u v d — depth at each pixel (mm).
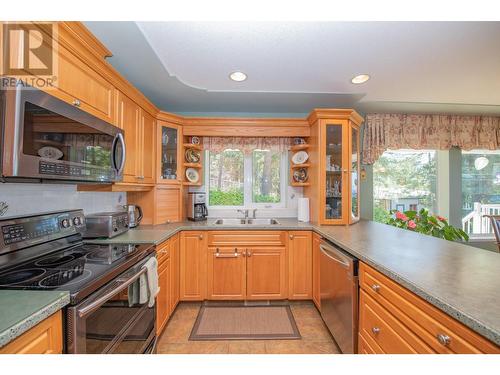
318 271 2195
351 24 1378
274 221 2754
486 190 3379
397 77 2057
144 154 2180
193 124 2697
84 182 1409
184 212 2904
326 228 2256
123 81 1729
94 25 1386
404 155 3387
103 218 1721
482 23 1357
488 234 3365
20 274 1049
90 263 1204
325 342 1835
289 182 3059
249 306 2385
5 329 630
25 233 1221
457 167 3293
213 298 2359
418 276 994
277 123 2721
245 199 3102
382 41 1536
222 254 2354
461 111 3012
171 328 2006
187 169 2857
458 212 3283
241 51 1665
